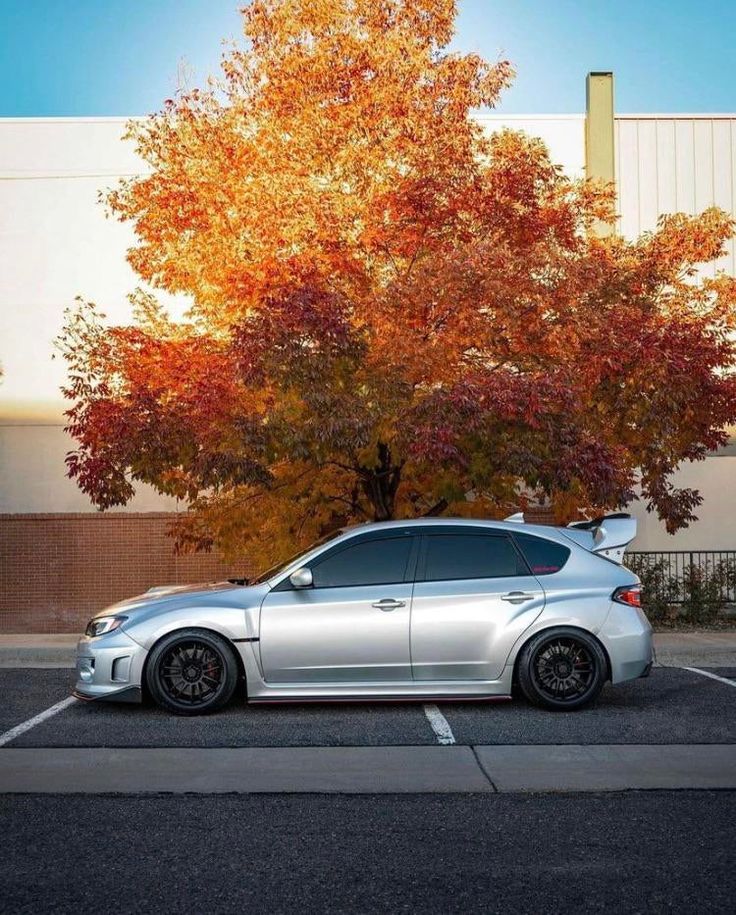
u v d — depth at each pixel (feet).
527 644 30.48
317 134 45.06
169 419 41.63
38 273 62.64
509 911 14.98
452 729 27.89
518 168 45.01
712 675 37.60
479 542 31.27
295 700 30.12
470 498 56.03
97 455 44.09
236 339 40.29
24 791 21.76
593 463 39.45
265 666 30.01
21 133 63.16
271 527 48.03
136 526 58.23
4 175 62.90
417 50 46.06
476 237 44.73
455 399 38.09
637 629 30.83
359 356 40.70
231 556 49.65
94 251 62.80
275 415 40.24
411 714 30.01
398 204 43.47
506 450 39.42
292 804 20.74
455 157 44.42
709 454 62.23
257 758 24.68
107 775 23.08
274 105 46.24
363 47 45.60
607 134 62.85
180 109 47.37
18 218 62.85
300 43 46.50
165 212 45.85
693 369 42.39
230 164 46.14
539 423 39.19
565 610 30.50
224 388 41.73
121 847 18.02
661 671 38.96
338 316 40.22
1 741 26.66
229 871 16.75
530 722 28.73
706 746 25.67
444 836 18.57
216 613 30.14
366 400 40.01
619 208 63.05
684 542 61.82
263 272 43.88
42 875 16.60
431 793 21.50
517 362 43.19
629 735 26.99
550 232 46.24
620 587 31.09
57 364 62.28
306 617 30.22
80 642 31.22
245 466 40.01
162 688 29.99
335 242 43.83
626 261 46.93
